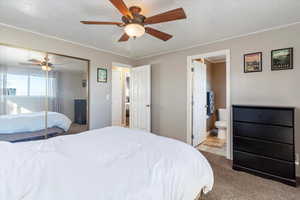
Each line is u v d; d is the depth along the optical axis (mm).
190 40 3006
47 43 2832
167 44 3246
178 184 1051
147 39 2969
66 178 909
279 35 2400
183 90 3547
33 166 1044
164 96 3879
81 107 3383
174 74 3695
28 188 824
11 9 1964
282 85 2371
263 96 2529
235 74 2805
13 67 2578
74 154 1284
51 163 1092
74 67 3248
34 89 2803
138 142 1601
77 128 3328
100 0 1766
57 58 3016
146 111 3996
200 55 3277
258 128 2295
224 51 2943
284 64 2352
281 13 2039
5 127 2555
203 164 1417
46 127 2941
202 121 4004
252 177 2264
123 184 879
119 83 5680
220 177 2268
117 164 1098
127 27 1686
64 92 3152
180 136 3605
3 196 770
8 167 1011
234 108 2523
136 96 4246
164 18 1662
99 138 1729
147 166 1086
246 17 2143
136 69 4234
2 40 2383
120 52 3848
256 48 2598
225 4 1837
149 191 874
